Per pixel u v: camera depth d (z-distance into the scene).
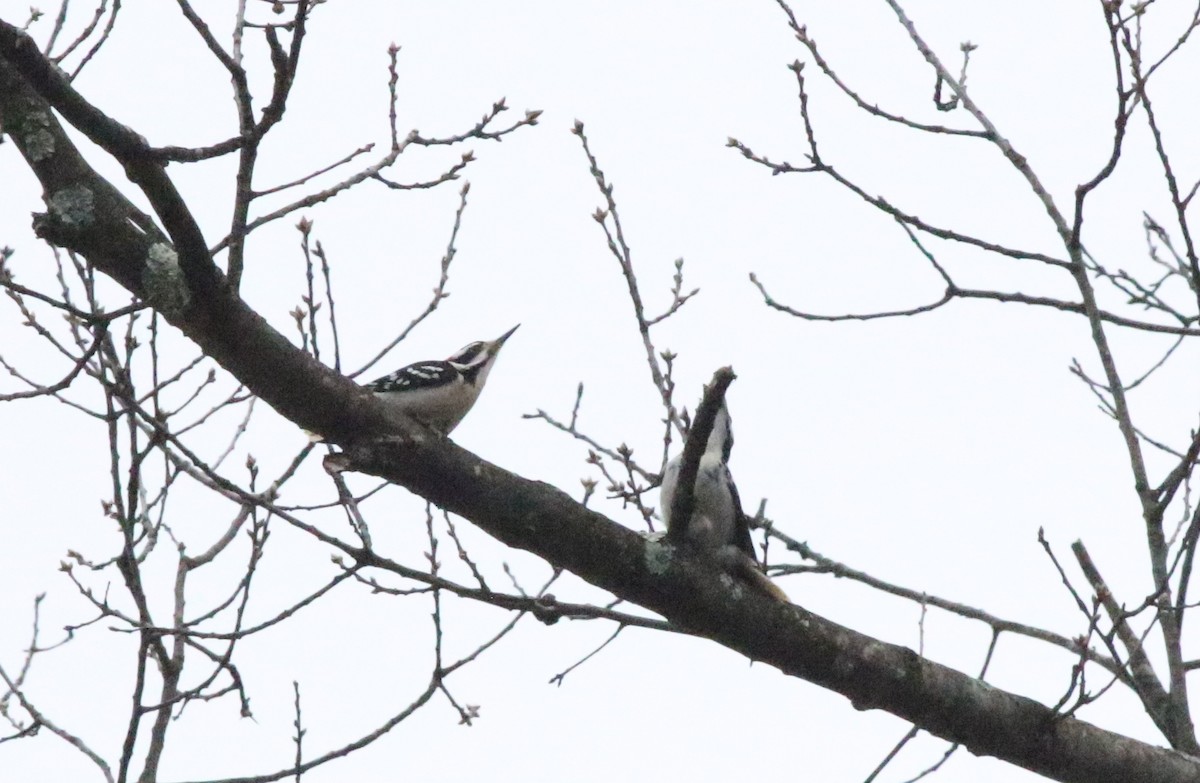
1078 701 9.30
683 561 8.96
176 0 7.04
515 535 8.67
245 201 7.73
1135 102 9.79
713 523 10.66
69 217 7.64
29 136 7.66
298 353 8.22
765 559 10.09
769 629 9.08
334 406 8.31
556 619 9.09
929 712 9.29
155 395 8.82
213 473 8.21
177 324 7.91
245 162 7.62
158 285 7.75
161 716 9.51
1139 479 10.20
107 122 6.95
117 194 7.89
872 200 11.06
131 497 8.89
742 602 9.03
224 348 7.98
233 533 11.46
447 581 8.77
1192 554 9.62
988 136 11.07
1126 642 10.41
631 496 10.17
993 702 9.41
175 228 7.41
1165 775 9.45
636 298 10.83
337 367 9.11
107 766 9.65
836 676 9.19
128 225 7.79
